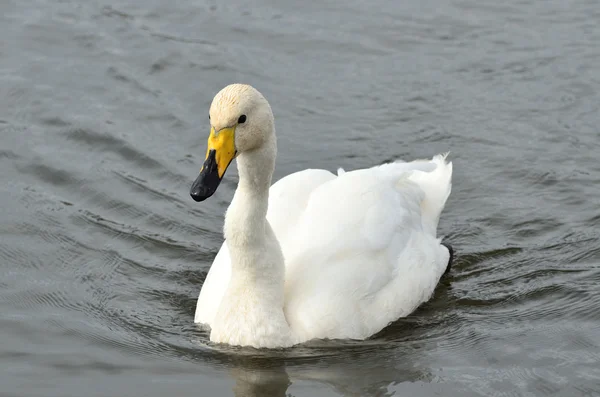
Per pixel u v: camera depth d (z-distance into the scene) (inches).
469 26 864.9
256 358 501.7
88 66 805.2
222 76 795.4
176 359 501.4
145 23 864.9
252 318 507.5
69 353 505.0
